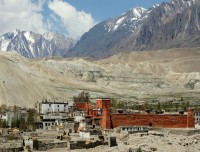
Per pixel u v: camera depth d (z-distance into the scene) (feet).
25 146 452.35
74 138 515.91
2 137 530.27
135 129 615.16
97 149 453.99
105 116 623.77
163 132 601.62
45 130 616.80
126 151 441.27
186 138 540.11
